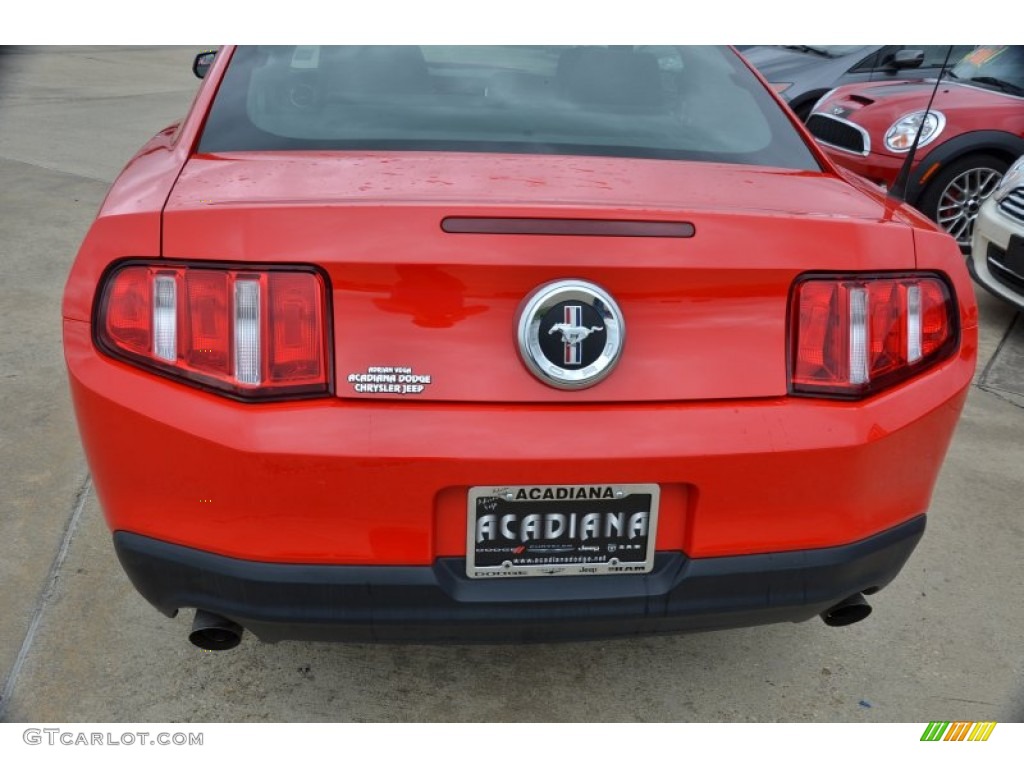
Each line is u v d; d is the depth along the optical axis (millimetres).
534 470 1607
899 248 1773
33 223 5902
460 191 1736
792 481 1699
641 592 1721
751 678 2316
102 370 1642
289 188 1749
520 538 1674
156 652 2309
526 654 2373
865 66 7477
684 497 1707
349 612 1675
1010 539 2951
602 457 1615
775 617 1826
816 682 2309
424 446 1583
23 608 2430
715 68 2430
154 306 1617
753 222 1674
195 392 1614
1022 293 4613
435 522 1648
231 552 1655
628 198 1765
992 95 5930
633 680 2297
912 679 2330
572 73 2291
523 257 1583
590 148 2066
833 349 1722
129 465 1656
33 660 2256
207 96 2176
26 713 2102
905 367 1791
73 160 7734
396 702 2195
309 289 1583
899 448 1775
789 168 2127
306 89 2191
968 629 2521
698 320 1662
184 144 2041
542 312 1587
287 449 1573
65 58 15312
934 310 1819
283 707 2162
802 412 1701
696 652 2406
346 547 1635
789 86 7660
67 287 1688
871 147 5977
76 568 2602
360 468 1583
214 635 1855
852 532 1786
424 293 1588
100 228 1662
